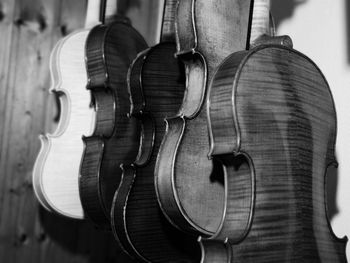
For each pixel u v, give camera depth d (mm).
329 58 2275
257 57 1679
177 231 2135
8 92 2918
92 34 2490
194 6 1845
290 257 1617
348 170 2148
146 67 2148
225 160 1650
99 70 2422
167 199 1809
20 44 2957
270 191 1617
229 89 1630
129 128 2418
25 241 2910
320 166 1765
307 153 1726
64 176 2521
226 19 1908
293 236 1634
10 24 2939
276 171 1642
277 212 1616
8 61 2924
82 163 2391
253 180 1589
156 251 2105
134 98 2164
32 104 2965
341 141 2191
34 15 2998
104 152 2342
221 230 1610
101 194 2320
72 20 3086
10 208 2889
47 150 2520
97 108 2447
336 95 2232
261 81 1672
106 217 2348
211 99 1674
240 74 1636
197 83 1870
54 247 2967
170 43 2225
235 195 1631
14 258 2883
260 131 1640
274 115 1674
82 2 3115
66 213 2521
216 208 1849
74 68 2598
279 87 1702
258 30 1906
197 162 1829
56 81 2613
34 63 2982
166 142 1851
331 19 2289
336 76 2242
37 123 2971
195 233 1880
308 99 1768
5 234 2871
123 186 2109
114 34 2477
